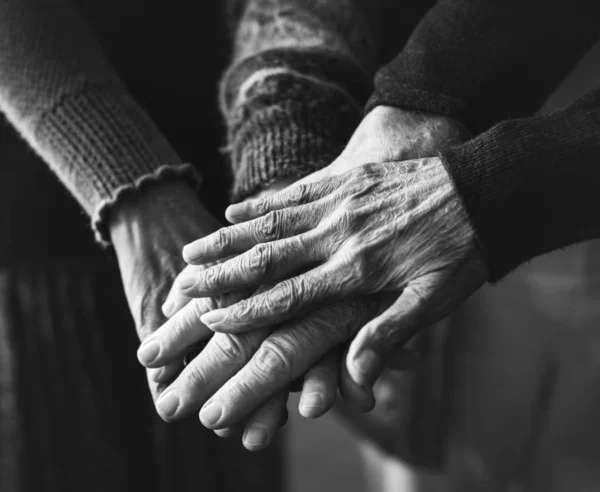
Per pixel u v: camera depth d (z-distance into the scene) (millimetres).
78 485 945
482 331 1071
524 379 1062
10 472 933
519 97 717
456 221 646
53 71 747
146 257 723
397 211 654
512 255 651
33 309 908
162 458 969
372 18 839
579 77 963
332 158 734
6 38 752
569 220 647
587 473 1056
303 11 804
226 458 997
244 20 824
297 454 1695
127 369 945
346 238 654
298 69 768
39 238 888
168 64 884
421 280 649
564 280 1003
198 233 735
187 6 870
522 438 1080
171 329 675
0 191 865
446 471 1153
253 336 664
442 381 1100
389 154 692
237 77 785
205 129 904
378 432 1160
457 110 695
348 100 765
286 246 655
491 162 643
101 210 729
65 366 921
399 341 647
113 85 767
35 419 924
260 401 656
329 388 656
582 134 643
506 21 710
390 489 1265
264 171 726
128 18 860
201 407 671
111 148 740
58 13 773
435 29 724
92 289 916
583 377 1028
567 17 709
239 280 655
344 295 655
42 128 749
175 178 752
